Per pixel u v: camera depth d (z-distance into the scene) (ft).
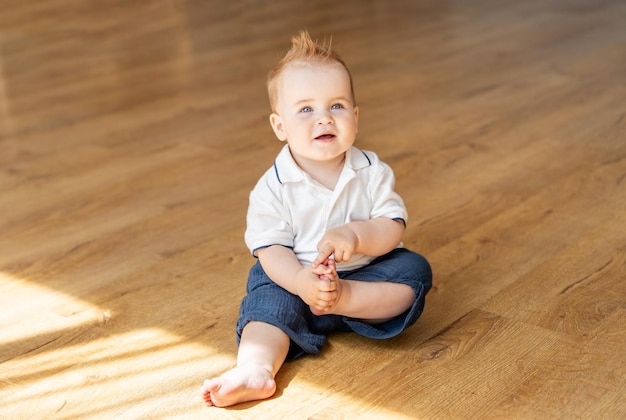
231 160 8.43
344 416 4.42
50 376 4.91
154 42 13.64
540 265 6.06
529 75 10.97
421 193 7.47
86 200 7.59
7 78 11.84
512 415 4.38
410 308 5.05
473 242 6.49
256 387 4.50
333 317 5.09
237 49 13.02
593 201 7.12
